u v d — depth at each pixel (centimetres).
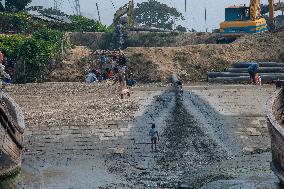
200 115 5756
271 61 8781
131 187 4134
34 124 5453
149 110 5856
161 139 5216
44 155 4978
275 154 3866
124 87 6469
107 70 8200
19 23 10619
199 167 4647
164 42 11100
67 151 5053
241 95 6359
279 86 4916
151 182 4256
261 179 4172
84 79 8325
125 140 5219
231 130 5428
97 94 6556
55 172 4531
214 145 5122
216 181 4175
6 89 6694
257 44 9156
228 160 4825
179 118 5641
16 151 4019
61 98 6381
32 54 8250
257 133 5384
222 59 8788
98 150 5078
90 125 5447
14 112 4416
